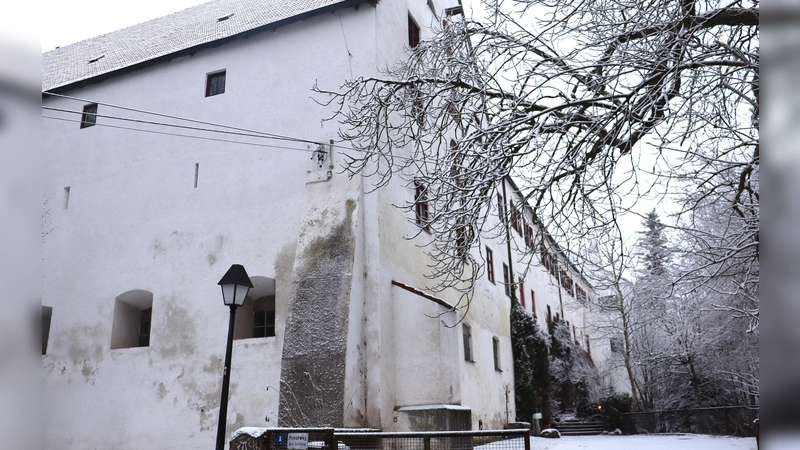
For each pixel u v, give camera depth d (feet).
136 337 56.90
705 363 82.89
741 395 81.35
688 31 25.25
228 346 31.40
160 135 58.08
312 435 25.89
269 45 56.39
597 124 26.35
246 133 54.24
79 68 68.85
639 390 97.40
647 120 25.79
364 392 43.50
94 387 52.44
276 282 48.65
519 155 27.50
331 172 49.32
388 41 54.75
